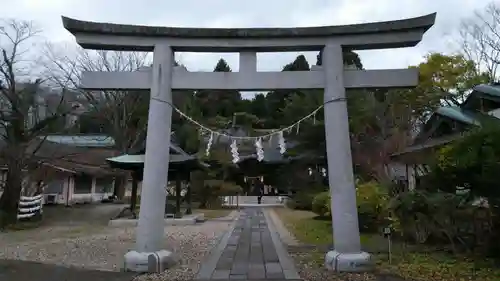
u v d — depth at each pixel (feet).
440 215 30.76
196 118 101.60
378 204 42.27
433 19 24.43
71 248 34.50
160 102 24.90
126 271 23.70
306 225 52.60
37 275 22.91
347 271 23.30
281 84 25.55
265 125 121.60
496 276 22.40
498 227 27.66
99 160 99.76
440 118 48.70
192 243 37.06
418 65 75.82
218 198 92.17
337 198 24.18
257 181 122.93
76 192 95.04
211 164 97.86
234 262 27.32
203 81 25.54
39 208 60.13
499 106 42.91
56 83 76.69
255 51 26.05
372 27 24.97
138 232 24.34
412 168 51.55
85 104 99.40
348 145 24.63
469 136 24.79
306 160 86.63
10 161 57.00
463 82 71.51
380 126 70.49
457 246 31.30
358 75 25.48
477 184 25.58
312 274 23.24
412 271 23.77
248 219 63.46
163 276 22.62
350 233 23.77
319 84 25.58
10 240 40.37
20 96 59.67
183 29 25.38
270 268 25.22
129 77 25.58
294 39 25.63
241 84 25.53
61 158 69.15
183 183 89.51
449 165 26.20
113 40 25.36
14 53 65.46
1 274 22.95
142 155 58.23
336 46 25.48
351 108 73.72
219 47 25.76
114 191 109.91
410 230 34.47
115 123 97.35
